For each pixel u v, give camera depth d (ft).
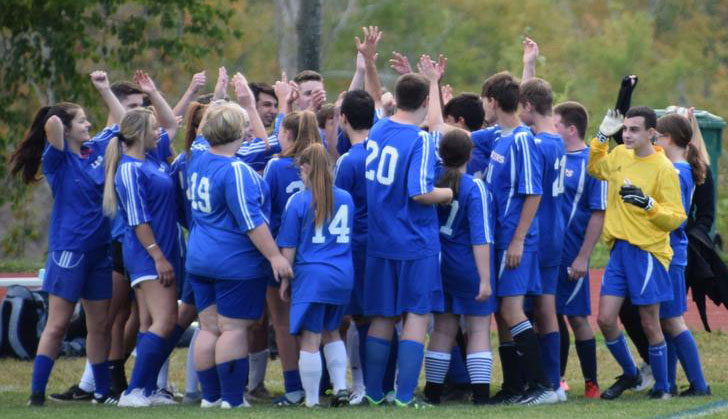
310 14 170.30
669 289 86.33
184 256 88.12
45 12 258.98
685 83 477.77
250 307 81.66
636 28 446.60
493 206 84.53
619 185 86.99
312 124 84.94
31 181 90.22
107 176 84.69
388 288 82.02
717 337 123.13
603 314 87.10
